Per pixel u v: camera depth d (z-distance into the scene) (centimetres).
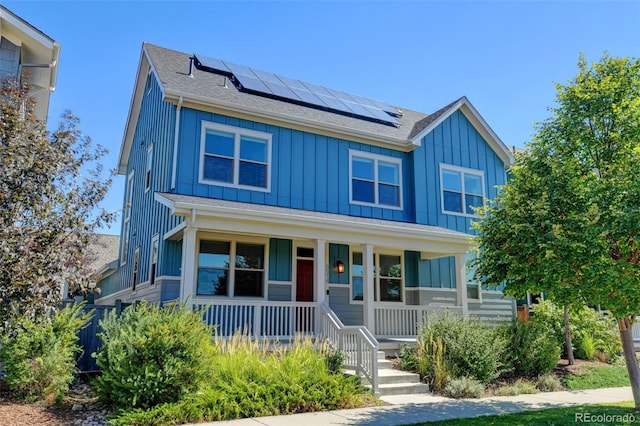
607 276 727
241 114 1338
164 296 1219
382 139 1553
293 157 1407
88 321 1023
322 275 1173
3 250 592
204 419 735
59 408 775
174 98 1251
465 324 1175
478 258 988
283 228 1134
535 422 723
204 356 791
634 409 827
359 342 1016
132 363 743
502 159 1791
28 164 663
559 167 850
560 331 1448
